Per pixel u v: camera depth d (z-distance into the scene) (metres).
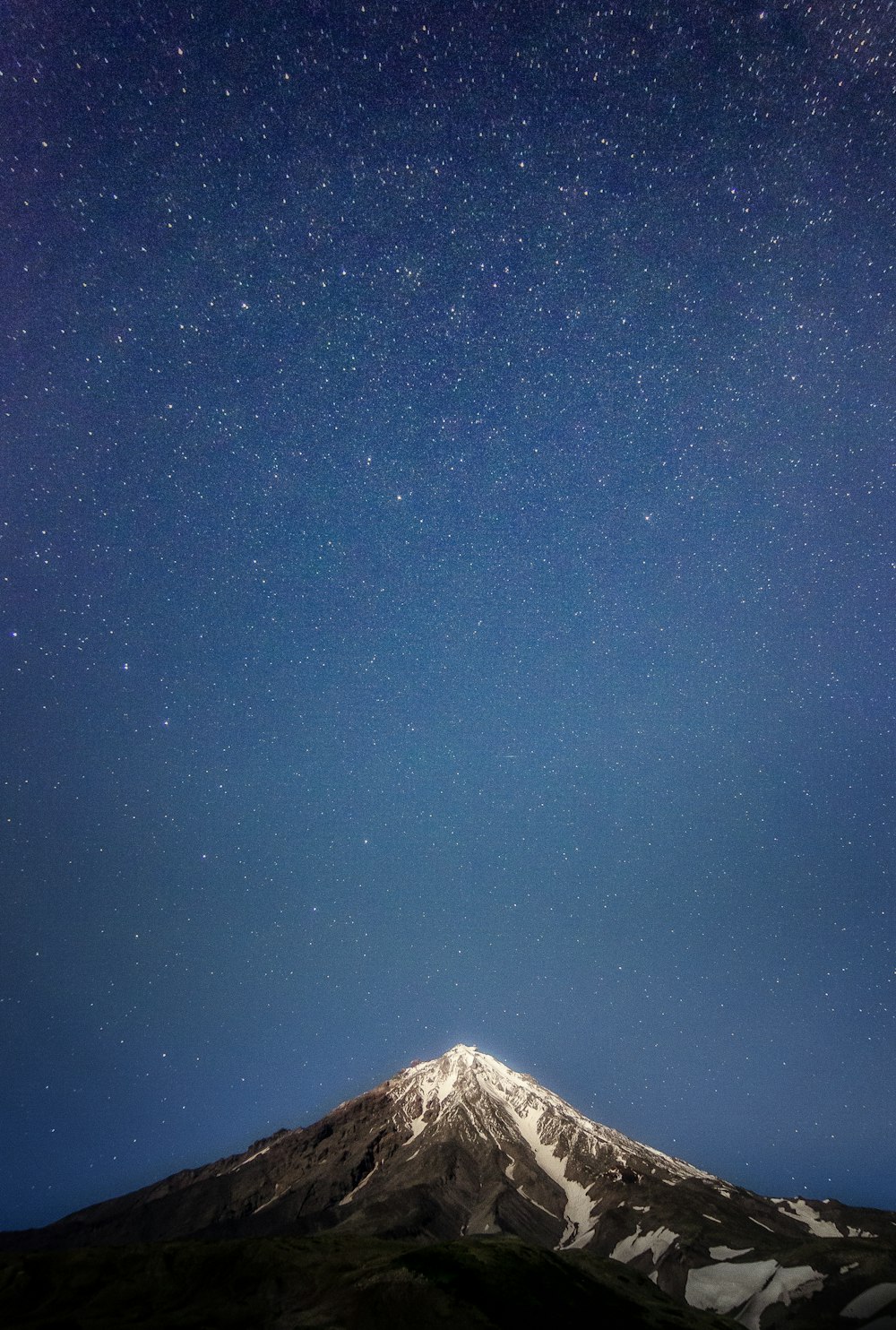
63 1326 42.97
